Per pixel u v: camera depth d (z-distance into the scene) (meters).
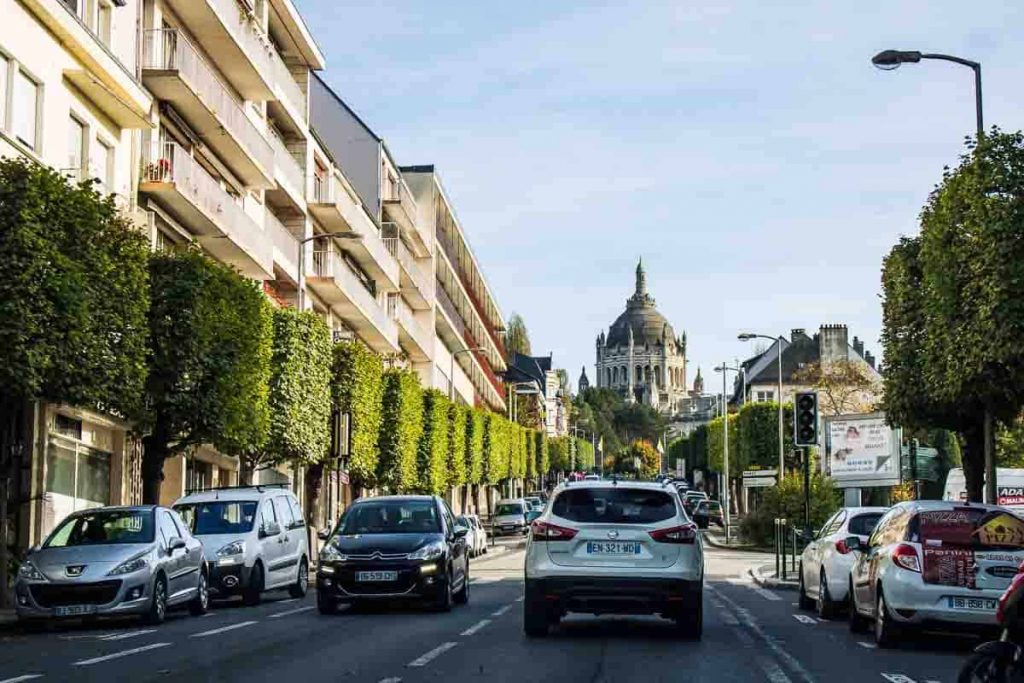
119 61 34.81
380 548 23.67
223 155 46.44
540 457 150.12
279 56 55.25
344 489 71.69
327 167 62.53
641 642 18.11
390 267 73.94
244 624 21.62
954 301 25.69
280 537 29.16
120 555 21.80
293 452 43.47
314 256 59.97
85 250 24.84
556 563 18.30
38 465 30.84
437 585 23.66
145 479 32.84
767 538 63.22
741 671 14.70
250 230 45.97
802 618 23.38
